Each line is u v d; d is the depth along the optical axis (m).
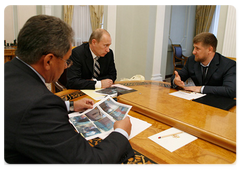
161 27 4.70
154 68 4.84
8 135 0.67
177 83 2.02
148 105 1.37
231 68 1.98
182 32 7.14
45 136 0.68
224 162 0.85
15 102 0.68
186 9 6.99
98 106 1.37
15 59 0.82
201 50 2.03
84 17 6.34
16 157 0.71
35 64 0.79
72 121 1.19
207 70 2.12
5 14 5.49
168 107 1.35
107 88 1.99
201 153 0.92
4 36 5.59
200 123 1.10
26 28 0.75
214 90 1.84
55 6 5.56
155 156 0.88
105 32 2.13
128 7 4.70
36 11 5.77
